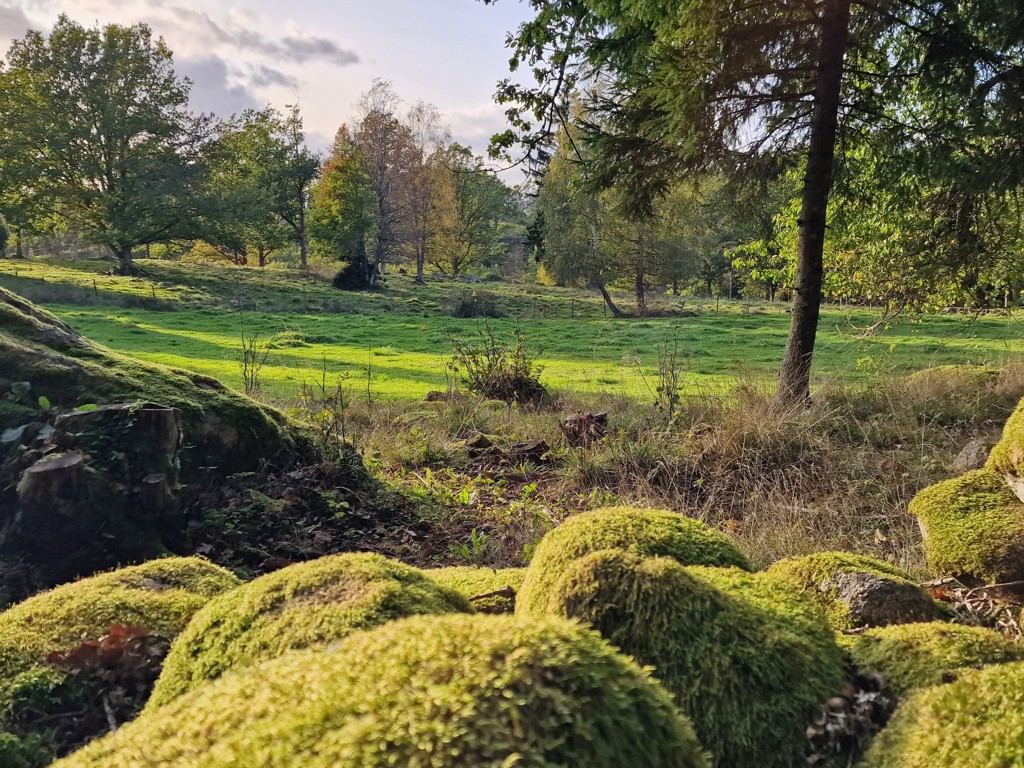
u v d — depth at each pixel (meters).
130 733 1.09
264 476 5.12
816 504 5.48
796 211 10.52
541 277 64.62
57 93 42.19
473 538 4.73
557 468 7.35
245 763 0.88
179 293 37.47
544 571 2.11
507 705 0.88
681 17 7.40
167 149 44.69
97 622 2.23
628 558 1.79
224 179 49.12
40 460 3.84
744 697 1.58
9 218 42.12
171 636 2.23
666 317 38.34
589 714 0.89
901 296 10.30
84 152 42.53
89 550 3.79
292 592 1.90
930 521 3.61
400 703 0.89
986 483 3.72
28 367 4.74
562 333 29.14
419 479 6.59
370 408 9.84
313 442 5.71
